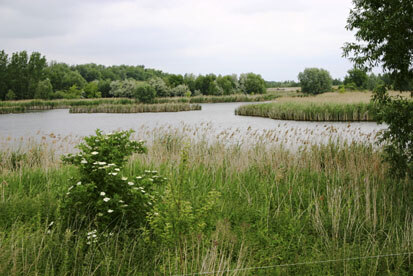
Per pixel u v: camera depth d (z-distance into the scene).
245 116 39.34
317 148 10.52
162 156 10.42
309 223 6.15
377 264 4.56
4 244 4.52
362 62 7.12
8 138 11.59
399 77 6.93
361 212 6.47
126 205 5.15
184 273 4.10
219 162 9.66
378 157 9.11
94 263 4.41
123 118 40.91
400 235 5.63
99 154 5.50
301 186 7.97
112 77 165.38
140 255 4.73
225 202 7.00
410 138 6.63
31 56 101.56
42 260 4.42
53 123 35.09
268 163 9.40
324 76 100.38
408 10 6.36
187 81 111.56
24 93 100.06
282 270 4.52
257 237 5.56
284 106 36.47
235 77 115.62
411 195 7.12
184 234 4.57
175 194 4.55
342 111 31.03
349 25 7.33
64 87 114.50
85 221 5.20
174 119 37.19
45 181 8.48
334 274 4.48
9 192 7.34
